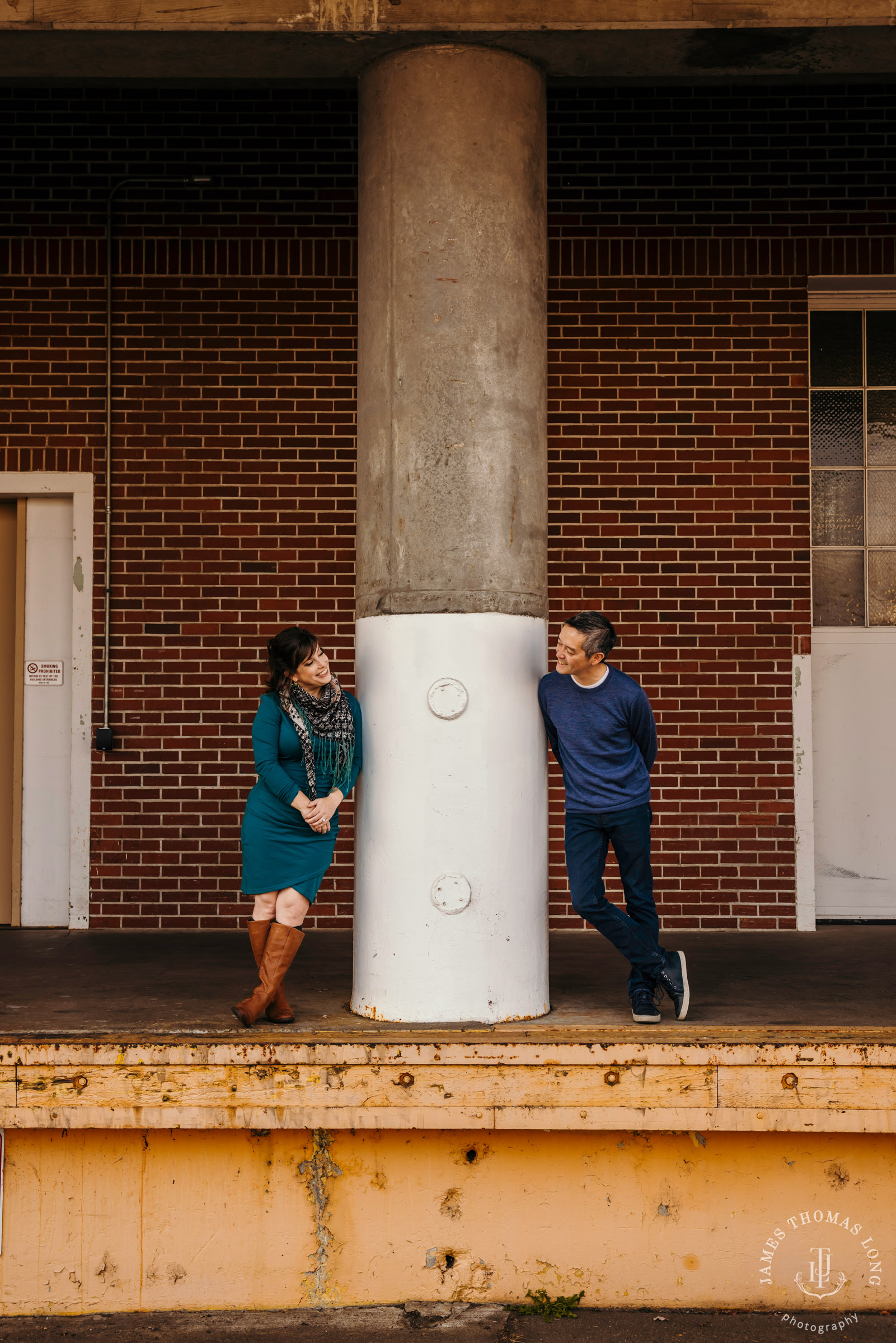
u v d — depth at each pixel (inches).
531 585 164.7
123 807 238.7
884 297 253.9
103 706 239.6
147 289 241.4
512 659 160.2
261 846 155.3
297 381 241.8
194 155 241.9
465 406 160.2
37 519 246.5
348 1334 142.0
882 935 232.4
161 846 238.5
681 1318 146.7
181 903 238.1
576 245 242.2
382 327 164.2
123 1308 149.3
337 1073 145.1
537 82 169.3
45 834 244.5
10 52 171.2
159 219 241.8
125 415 241.4
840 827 250.1
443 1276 150.1
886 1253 149.4
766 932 235.9
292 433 241.6
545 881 164.9
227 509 240.8
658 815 238.7
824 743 251.3
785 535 241.3
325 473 241.4
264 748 153.2
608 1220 149.9
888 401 254.7
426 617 158.1
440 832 156.3
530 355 165.9
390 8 158.6
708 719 239.5
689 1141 150.3
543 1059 145.3
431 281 160.7
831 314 255.1
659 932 220.7
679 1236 149.9
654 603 240.8
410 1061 144.9
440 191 160.7
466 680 157.3
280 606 240.8
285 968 155.8
